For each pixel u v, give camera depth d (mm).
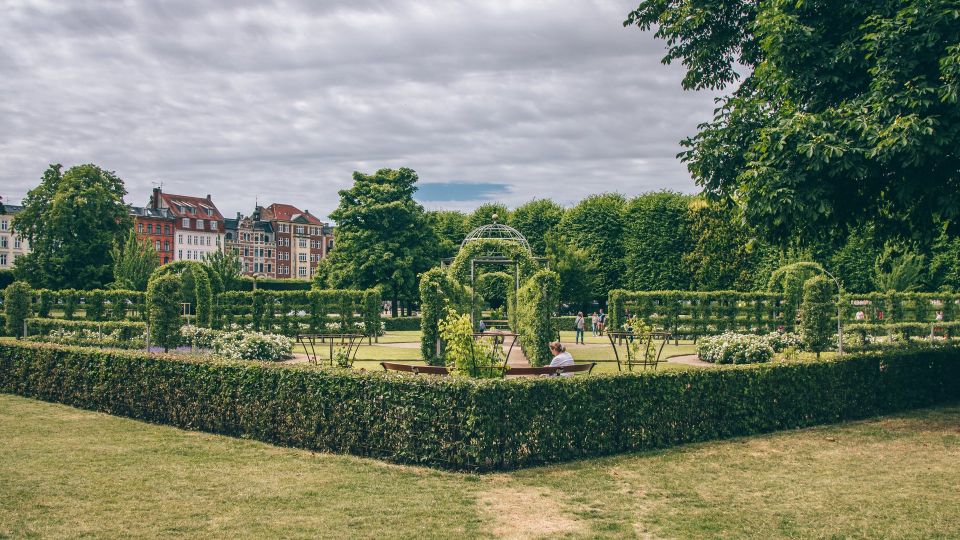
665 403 9984
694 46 15500
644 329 16172
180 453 9477
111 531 6367
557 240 55906
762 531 6508
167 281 20812
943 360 14219
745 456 9375
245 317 34438
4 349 15695
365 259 51219
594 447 9305
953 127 10906
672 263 56031
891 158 11062
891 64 11312
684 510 7105
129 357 12422
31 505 7094
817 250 46094
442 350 21766
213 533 6332
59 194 56188
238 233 122812
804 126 11523
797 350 23797
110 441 10273
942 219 12914
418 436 8766
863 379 12523
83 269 55562
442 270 22359
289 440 9945
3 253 101188
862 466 8883
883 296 34906
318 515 6844
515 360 23844
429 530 6445
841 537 6371
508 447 8594
